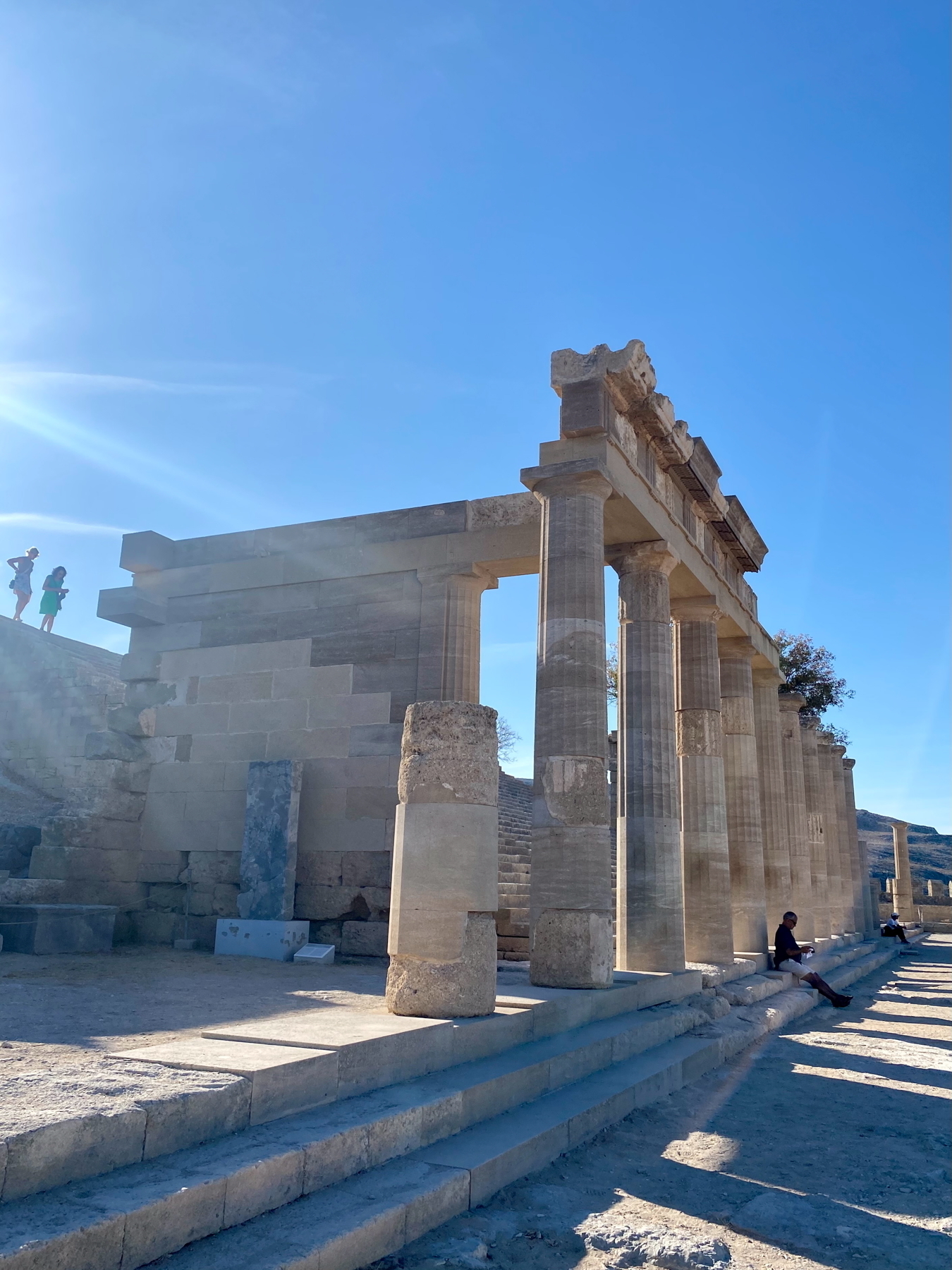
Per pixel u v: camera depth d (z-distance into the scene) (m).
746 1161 6.83
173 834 16.59
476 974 7.65
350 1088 5.88
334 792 15.45
